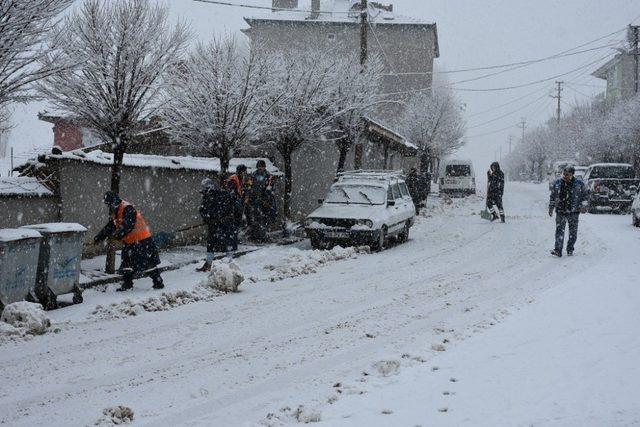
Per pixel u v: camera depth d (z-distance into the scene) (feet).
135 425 15.39
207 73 50.08
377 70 77.00
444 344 21.90
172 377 19.51
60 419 15.97
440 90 162.09
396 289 34.53
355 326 26.04
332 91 65.67
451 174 128.57
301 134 61.36
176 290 31.96
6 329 24.47
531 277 37.19
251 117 51.08
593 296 29.45
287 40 182.19
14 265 28.45
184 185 54.24
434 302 30.71
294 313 28.86
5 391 18.22
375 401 15.81
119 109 36.88
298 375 19.48
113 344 23.56
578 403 15.07
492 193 72.02
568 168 44.70
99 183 44.09
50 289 30.58
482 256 46.88
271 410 16.28
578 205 44.78
